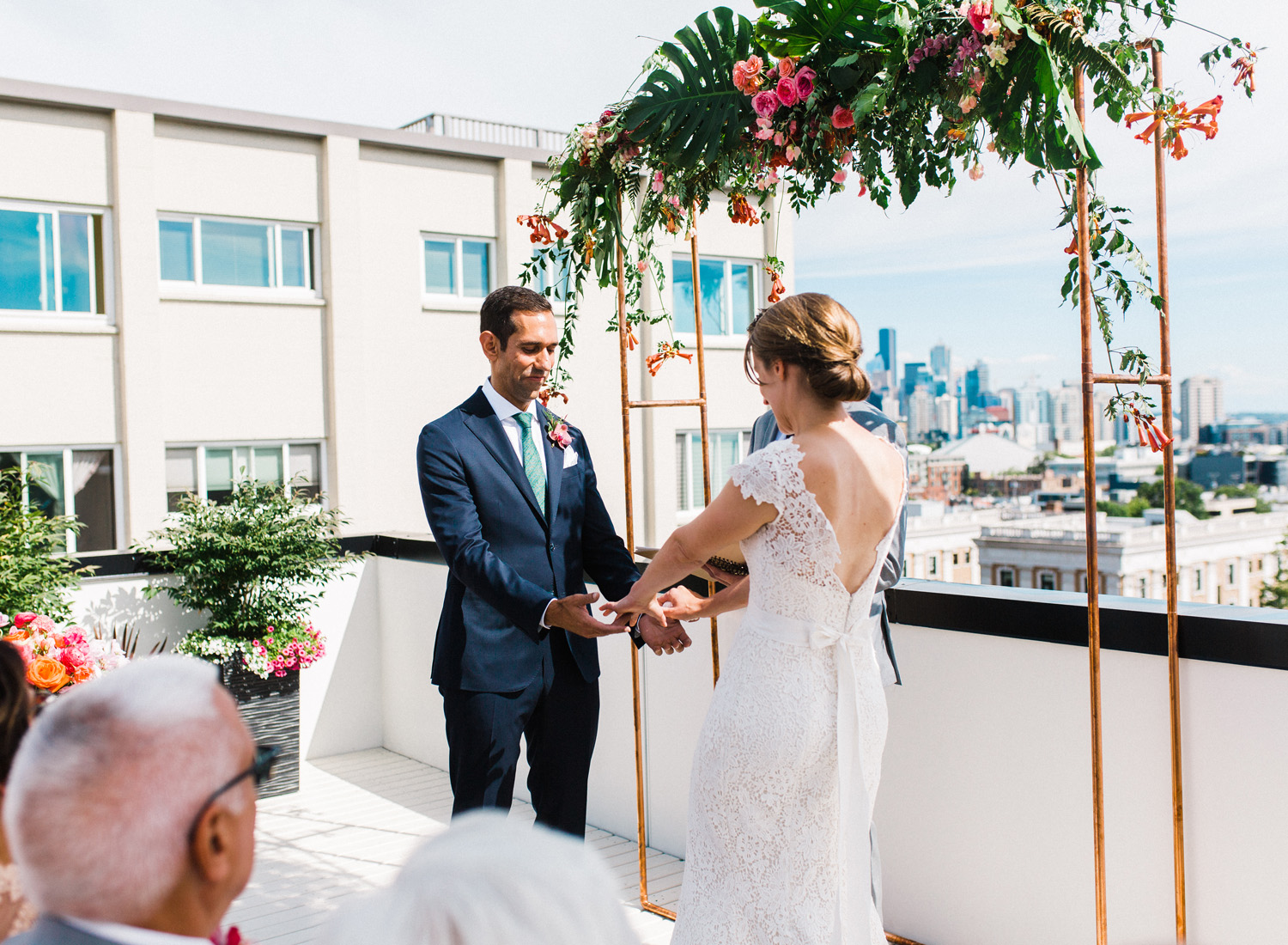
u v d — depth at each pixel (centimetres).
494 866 57
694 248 269
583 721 243
